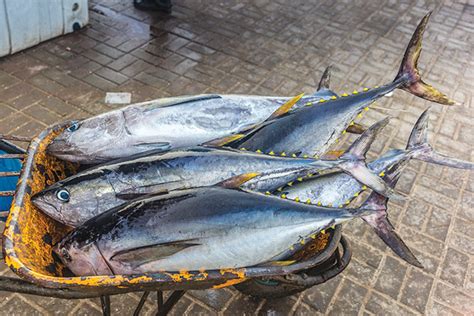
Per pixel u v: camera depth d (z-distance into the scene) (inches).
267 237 56.6
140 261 52.3
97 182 59.0
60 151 65.5
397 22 208.5
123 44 168.7
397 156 69.2
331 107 74.0
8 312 87.7
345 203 68.6
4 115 131.5
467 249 110.2
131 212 53.6
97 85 147.9
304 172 64.3
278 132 71.1
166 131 70.5
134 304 91.0
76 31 171.0
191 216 53.8
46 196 56.5
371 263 104.0
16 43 153.9
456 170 132.3
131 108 70.6
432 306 96.9
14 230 51.3
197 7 199.3
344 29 197.8
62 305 89.7
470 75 177.5
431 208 119.8
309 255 65.4
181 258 53.1
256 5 207.2
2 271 94.0
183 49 170.4
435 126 148.3
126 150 69.5
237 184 58.1
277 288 84.5
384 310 95.1
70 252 52.8
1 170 78.1
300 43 183.9
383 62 178.7
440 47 193.6
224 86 155.3
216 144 66.2
